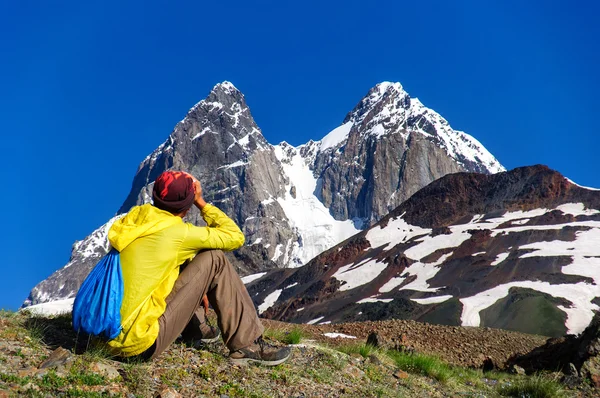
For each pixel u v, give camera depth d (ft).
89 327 17.69
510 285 493.36
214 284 19.99
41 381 16.34
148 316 18.02
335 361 26.45
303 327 74.18
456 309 448.24
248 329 20.70
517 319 410.52
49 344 20.03
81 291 18.15
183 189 19.07
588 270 508.94
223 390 18.97
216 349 22.45
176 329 18.92
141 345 18.10
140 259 18.01
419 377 32.53
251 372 21.07
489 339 78.48
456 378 36.63
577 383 38.14
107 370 17.75
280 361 21.48
